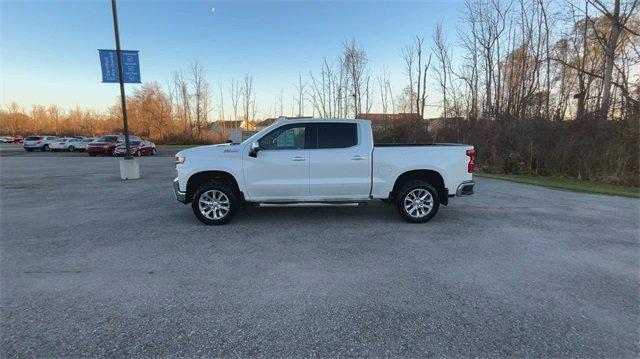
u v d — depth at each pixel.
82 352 2.74
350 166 6.39
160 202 8.73
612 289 3.84
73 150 39.25
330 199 6.48
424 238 5.67
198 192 6.38
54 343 2.85
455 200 8.98
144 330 3.04
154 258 4.78
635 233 6.01
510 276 4.18
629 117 13.52
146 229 6.22
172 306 3.46
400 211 6.54
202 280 4.07
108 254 4.93
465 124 21.50
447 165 6.50
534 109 20.11
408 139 24.33
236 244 5.36
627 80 17.66
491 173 15.88
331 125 6.46
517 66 24.23
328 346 2.82
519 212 7.59
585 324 3.13
